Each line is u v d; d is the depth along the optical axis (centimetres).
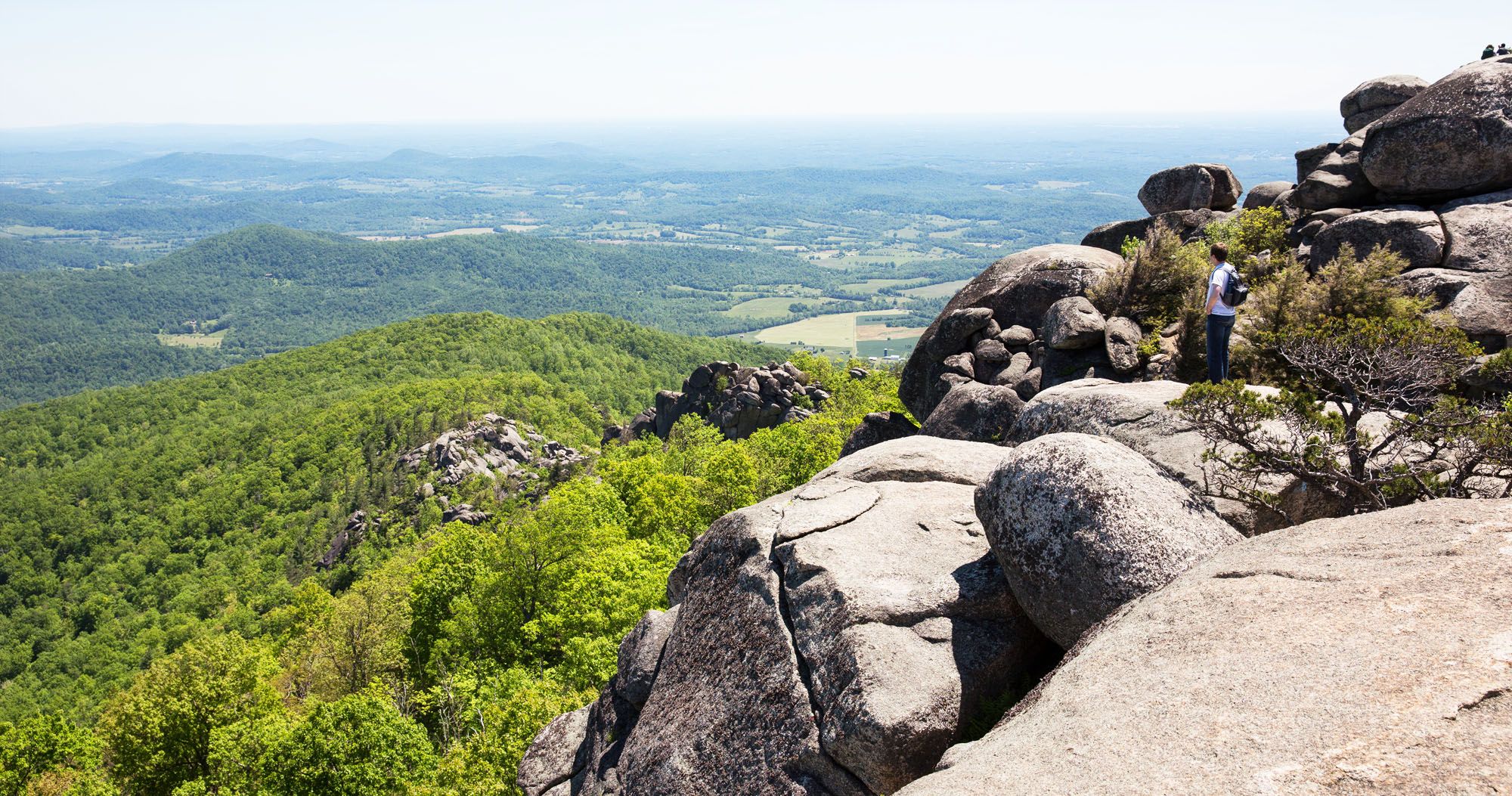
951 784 553
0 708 11806
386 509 14938
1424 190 1830
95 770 4469
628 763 1020
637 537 5284
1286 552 645
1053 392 1218
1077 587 755
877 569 915
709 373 9600
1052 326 1886
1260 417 842
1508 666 434
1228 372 1464
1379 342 927
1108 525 748
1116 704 553
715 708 935
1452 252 1617
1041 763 531
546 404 19588
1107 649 631
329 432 18912
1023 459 832
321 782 3062
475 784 2344
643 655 1170
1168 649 587
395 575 6156
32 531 17425
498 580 4272
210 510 17275
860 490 1107
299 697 5300
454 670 4153
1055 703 603
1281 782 426
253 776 3519
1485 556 536
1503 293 1494
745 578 1016
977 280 2269
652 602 3484
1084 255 2142
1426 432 834
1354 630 513
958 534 962
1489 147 1727
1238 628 568
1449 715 420
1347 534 638
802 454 6222
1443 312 1450
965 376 2038
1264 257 1991
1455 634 473
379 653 4694
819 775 808
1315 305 1458
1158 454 967
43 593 15975
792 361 10538
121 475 19262
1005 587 861
